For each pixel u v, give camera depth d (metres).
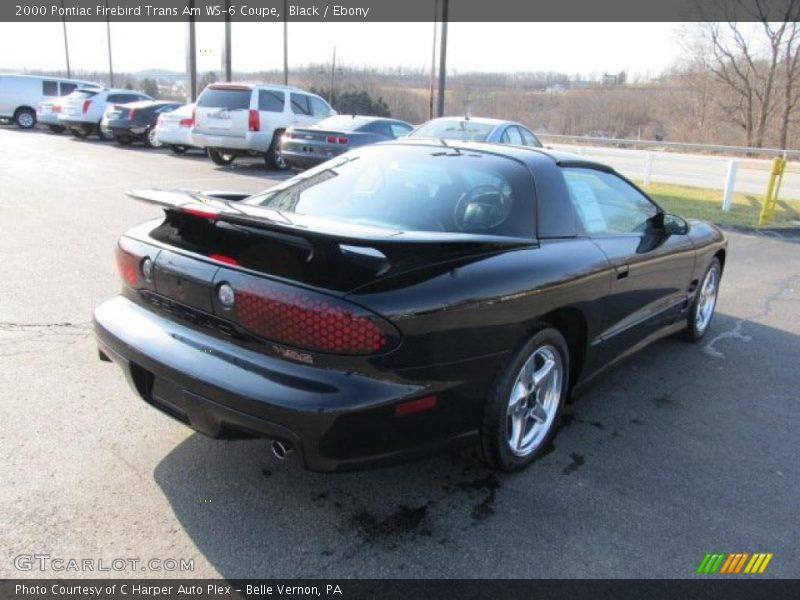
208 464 3.07
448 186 3.29
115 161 15.16
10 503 2.70
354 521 2.72
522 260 2.97
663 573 2.50
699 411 3.93
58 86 25.58
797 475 3.24
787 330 5.54
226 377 2.49
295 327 2.41
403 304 2.45
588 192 3.72
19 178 11.62
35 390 3.69
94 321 3.10
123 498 2.78
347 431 2.39
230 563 2.45
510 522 2.76
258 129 14.09
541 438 3.26
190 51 27.48
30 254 6.53
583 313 3.33
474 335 2.67
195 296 2.70
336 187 3.49
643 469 3.23
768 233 10.06
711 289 5.23
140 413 3.50
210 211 2.57
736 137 43.62
